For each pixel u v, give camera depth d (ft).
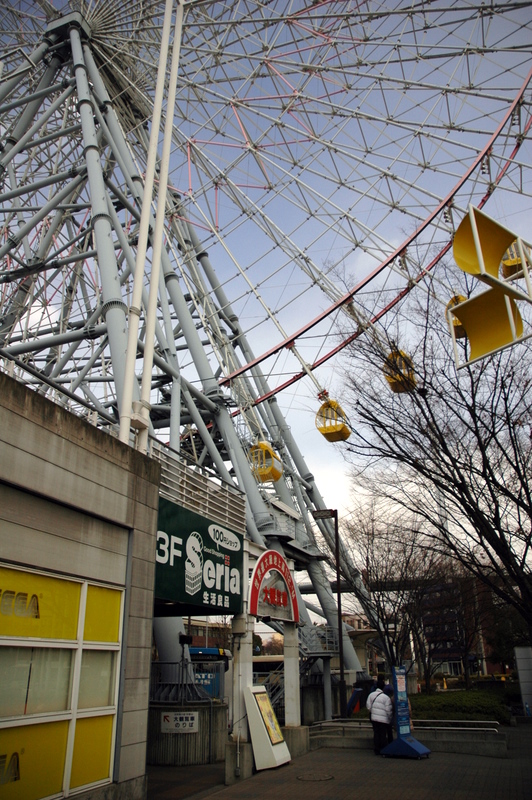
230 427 94.58
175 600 38.45
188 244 111.86
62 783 26.21
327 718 94.58
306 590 136.36
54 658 27.02
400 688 56.39
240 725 45.60
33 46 92.58
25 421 26.18
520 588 36.60
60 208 85.97
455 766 48.73
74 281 104.58
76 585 29.12
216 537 45.80
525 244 22.25
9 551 24.97
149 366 40.22
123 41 92.27
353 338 49.52
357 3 91.91
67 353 94.48
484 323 23.16
